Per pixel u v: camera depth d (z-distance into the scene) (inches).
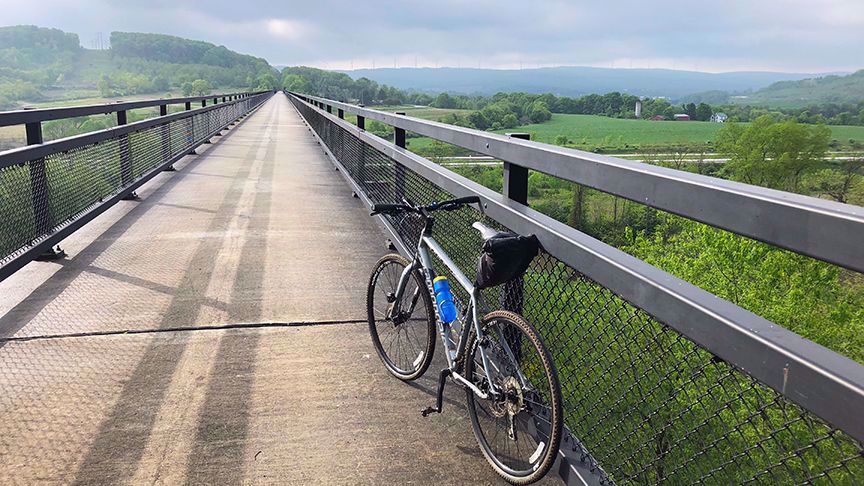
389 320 132.2
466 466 101.3
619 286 75.7
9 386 125.5
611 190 80.3
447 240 147.3
